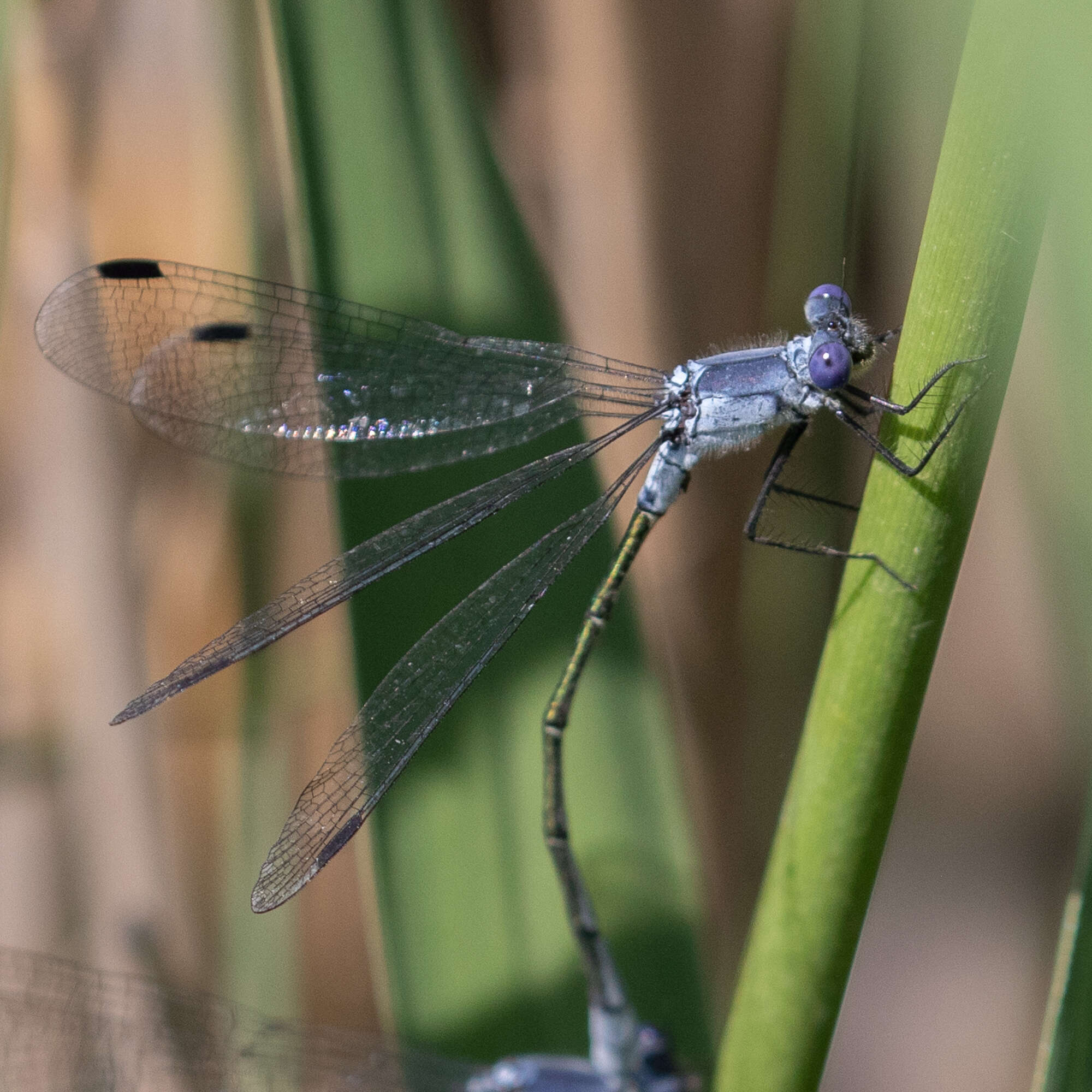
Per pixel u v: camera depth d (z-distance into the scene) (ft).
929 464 2.17
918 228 2.26
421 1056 2.24
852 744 2.18
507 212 2.24
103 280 2.25
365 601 2.24
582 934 2.24
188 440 2.25
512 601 2.24
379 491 2.25
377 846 2.24
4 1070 2.27
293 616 2.23
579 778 2.24
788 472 2.25
